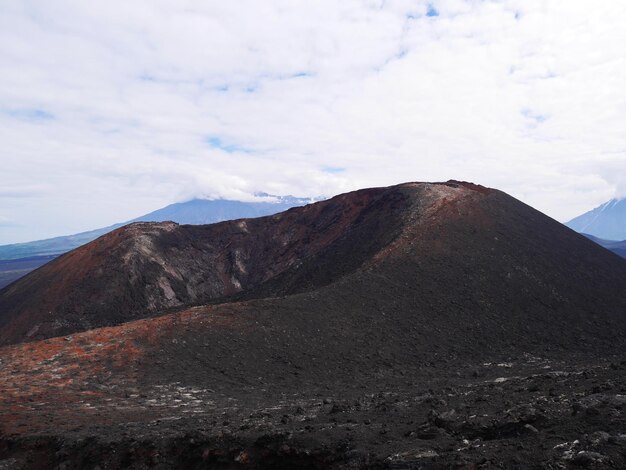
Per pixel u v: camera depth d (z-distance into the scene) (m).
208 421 19.11
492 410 14.17
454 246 57.12
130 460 15.84
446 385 28.34
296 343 37.34
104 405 24.94
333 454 12.47
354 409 18.62
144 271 85.31
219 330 37.59
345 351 37.34
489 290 49.84
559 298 50.28
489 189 77.88
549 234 65.31
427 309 45.50
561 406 12.70
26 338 70.81
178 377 30.89
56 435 18.55
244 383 30.92
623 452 8.62
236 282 91.94
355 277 49.72
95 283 80.81
